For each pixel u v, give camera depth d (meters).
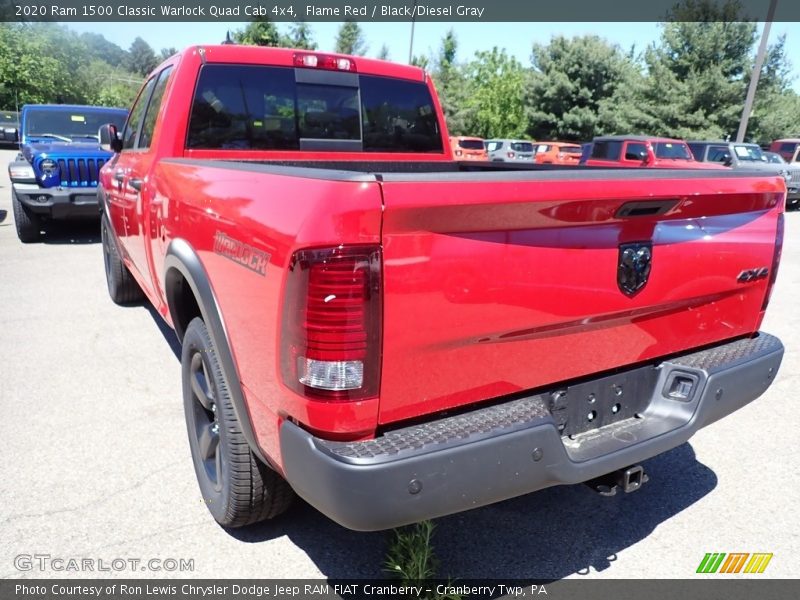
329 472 1.76
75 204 8.59
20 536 2.66
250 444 2.28
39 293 6.41
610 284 2.18
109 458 3.28
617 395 2.43
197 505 2.92
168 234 3.03
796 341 5.47
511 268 1.93
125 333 5.22
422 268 1.77
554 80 37.62
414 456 1.76
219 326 2.33
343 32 41.75
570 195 1.94
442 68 41.25
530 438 1.95
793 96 37.06
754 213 2.64
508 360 2.04
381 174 1.70
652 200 2.14
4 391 4.05
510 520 2.89
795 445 3.62
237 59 3.75
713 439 3.69
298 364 1.79
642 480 2.33
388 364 1.78
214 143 3.75
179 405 3.91
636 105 33.69
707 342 2.70
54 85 39.31
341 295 1.69
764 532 2.83
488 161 4.55
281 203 1.90
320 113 4.11
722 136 31.67
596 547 2.71
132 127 4.60
